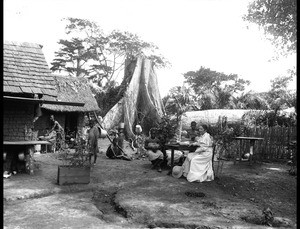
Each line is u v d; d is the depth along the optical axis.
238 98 31.11
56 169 9.73
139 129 17.73
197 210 6.03
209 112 23.61
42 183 7.85
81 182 8.01
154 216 5.63
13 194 6.77
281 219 5.70
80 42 38.34
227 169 9.90
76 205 6.39
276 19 11.76
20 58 10.58
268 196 7.42
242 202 6.79
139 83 25.78
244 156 11.99
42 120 16.36
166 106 26.81
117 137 13.13
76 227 5.08
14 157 9.11
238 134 12.24
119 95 26.72
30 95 9.72
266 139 12.45
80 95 19.14
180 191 7.29
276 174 9.37
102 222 5.43
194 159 8.33
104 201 6.87
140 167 10.54
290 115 16.95
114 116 23.69
